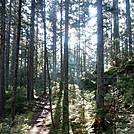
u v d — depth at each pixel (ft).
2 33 55.88
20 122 43.24
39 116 59.16
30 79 85.81
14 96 44.60
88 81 75.46
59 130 43.60
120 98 27.48
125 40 94.48
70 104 51.93
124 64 67.62
